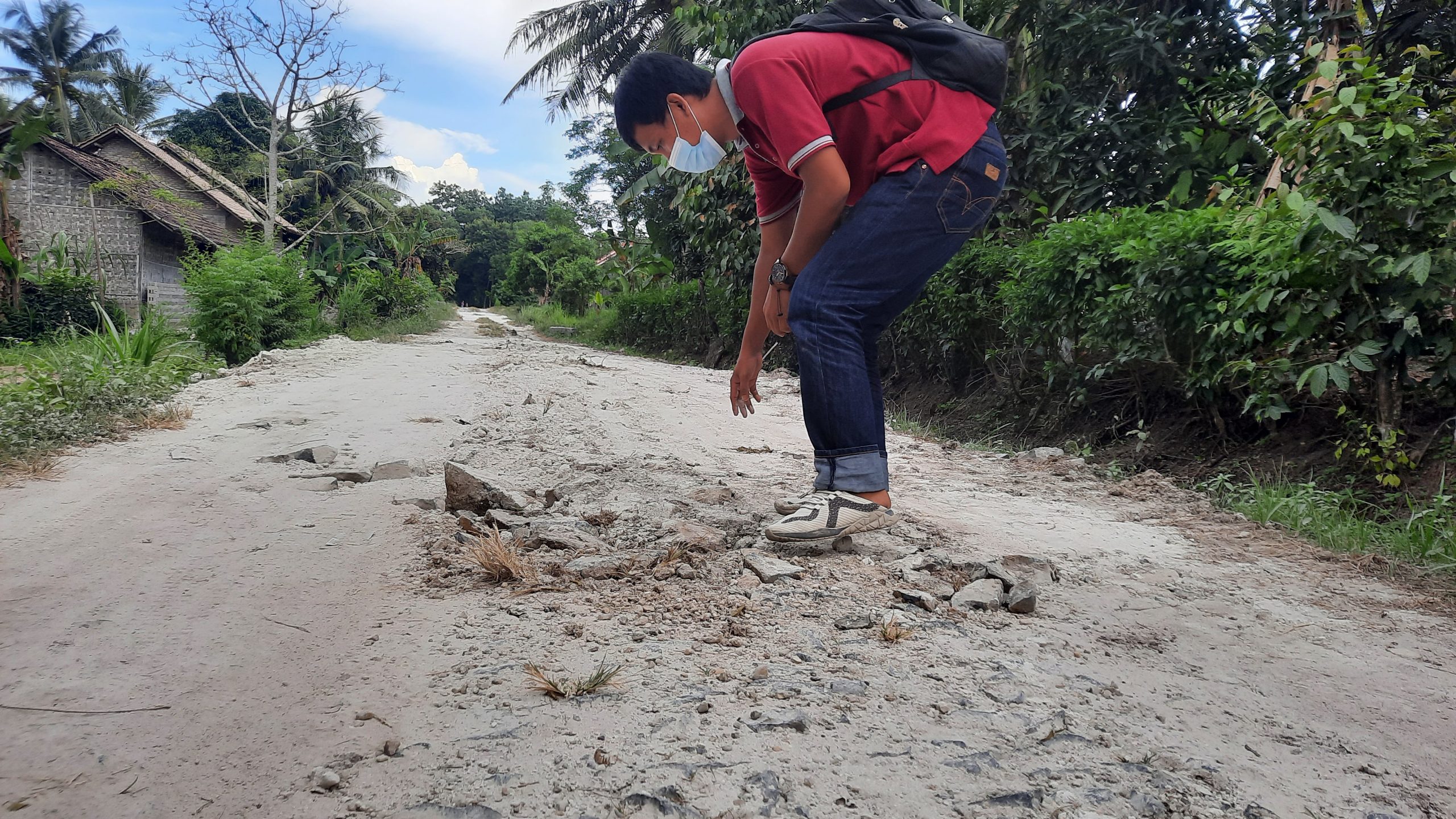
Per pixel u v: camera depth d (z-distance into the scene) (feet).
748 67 7.90
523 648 6.39
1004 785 4.69
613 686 5.73
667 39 66.54
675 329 57.67
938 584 8.02
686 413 20.76
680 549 8.80
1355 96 11.87
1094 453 17.35
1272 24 24.09
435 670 6.01
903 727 5.31
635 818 4.25
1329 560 9.93
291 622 6.92
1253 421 15.40
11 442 13.85
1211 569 9.42
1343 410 13.07
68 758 4.82
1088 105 24.89
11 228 58.29
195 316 42.96
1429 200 11.48
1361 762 5.21
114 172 75.66
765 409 22.26
